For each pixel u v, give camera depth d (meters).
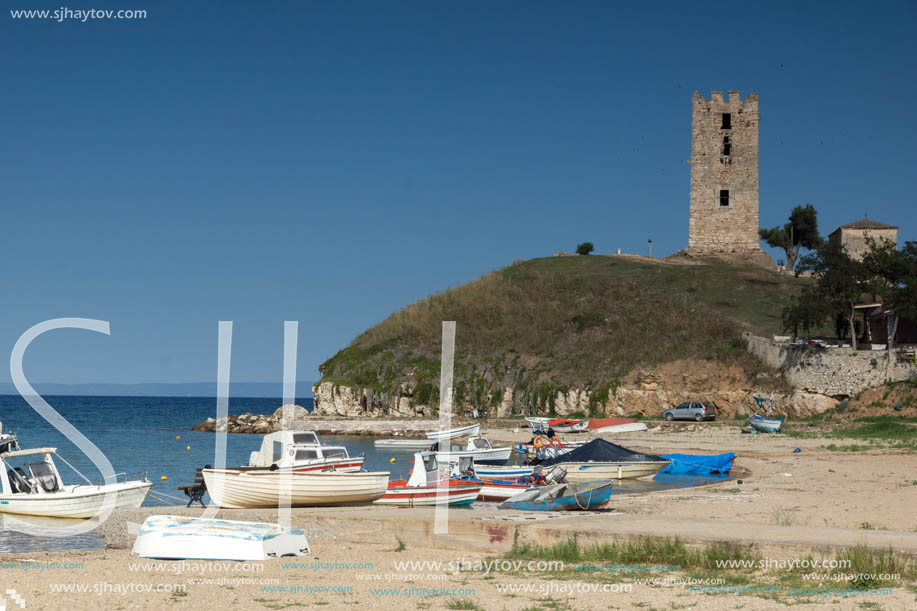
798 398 54.62
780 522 18.31
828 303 54.75
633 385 64.00
